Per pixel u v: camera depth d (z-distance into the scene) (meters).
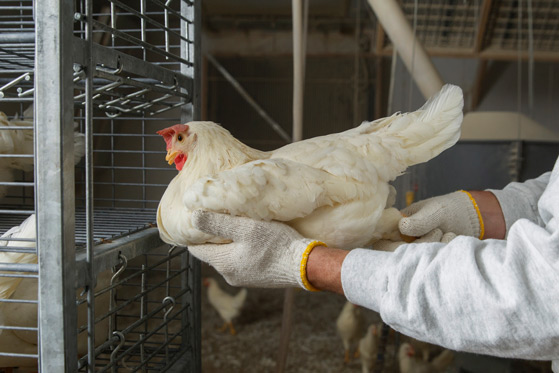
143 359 0.87
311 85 4.31
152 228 0.95
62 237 0.61
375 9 1.64
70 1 0.61
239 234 0.73
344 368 2.32
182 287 1.05
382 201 0.82
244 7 4.17
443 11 2.56
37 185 0.61
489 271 0.56
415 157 0.87
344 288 0.65
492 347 0.55
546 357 0.55
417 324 0.58
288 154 0.86
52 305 0.62
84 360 0.68
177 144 0.87
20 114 1.33
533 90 3.71
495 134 2.28
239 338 2.64
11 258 0.76
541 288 0.53
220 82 4.41
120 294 1.56
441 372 2.09
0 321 0.88
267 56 4.36
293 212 0.76
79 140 1.10
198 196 0.75
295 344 2.55
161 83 0.91
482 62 3.57
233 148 0.87
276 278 0.74
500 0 2.54
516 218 0.89
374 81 4.11
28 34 0.64
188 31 1.02
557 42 2.75
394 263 0.62
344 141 0.87
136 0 1.46
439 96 0.92
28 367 0.98
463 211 0.88
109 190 1.56
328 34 4.22
